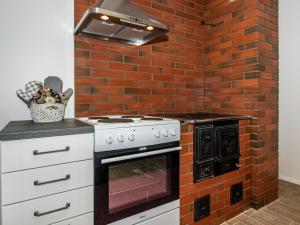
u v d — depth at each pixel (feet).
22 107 5.00
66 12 5.47
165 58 7.29
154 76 7.02
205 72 8.36
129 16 4.67
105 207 4.06
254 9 6.66
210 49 8.14
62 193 3.66
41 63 5.19
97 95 5.91
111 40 6.10
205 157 5.56
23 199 3.33
